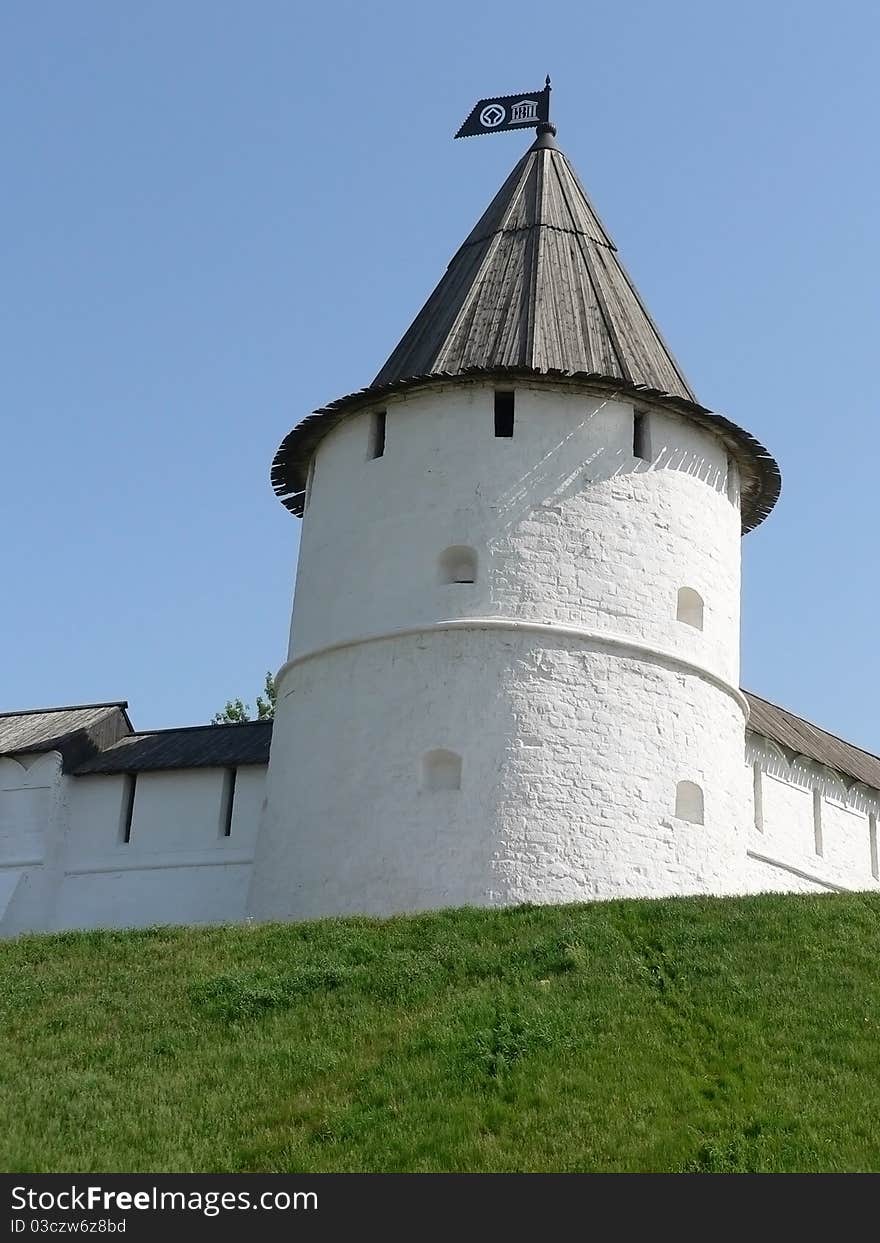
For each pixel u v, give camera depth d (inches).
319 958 808.9
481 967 783.7
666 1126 625.0
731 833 1038.4
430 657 996.6
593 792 970.1
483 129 1296.8
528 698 979.9
